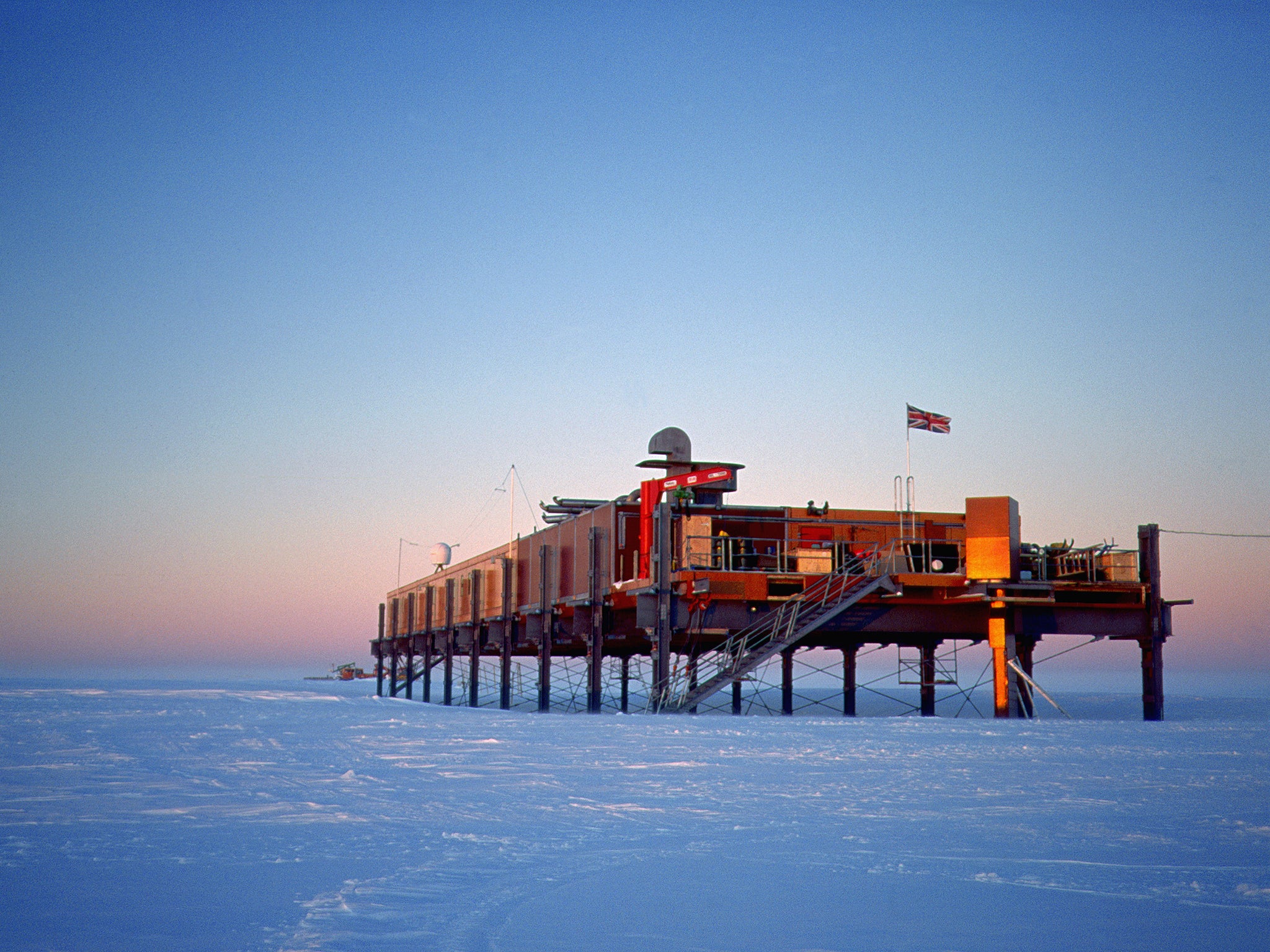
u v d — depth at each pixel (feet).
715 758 79.46
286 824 47.55
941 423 157.28
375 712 153.89
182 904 32.48
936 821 49.75
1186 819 50.31
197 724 116.88
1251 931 30.19
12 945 27.99
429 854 40.65
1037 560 143.74
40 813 50.37
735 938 29.30
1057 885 36.06
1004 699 137.18
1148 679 142.72
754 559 152.15
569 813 51.57
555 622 181.27
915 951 28.07
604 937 29.27
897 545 158.20
